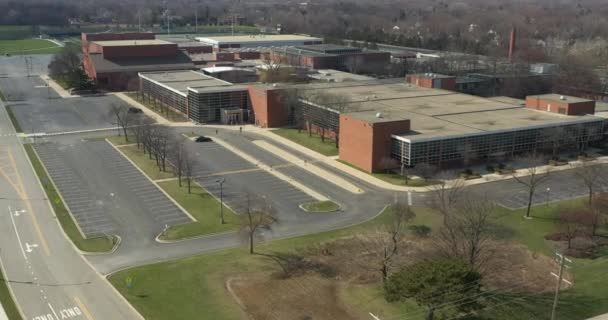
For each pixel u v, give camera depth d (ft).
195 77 569.23
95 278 216.13
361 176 337.11
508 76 568.82
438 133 345.10
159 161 362.33
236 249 239.71
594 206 275.59
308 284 208.85
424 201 294.46
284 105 458.50
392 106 425.28
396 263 222.07
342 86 509.35
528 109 419.74
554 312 177.78
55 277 217.15
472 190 306.35
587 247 237.66
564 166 352.49
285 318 187.83
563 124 376.27
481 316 184.55
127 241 248.52
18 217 274.16
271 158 374.02
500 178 330.34
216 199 298.15
